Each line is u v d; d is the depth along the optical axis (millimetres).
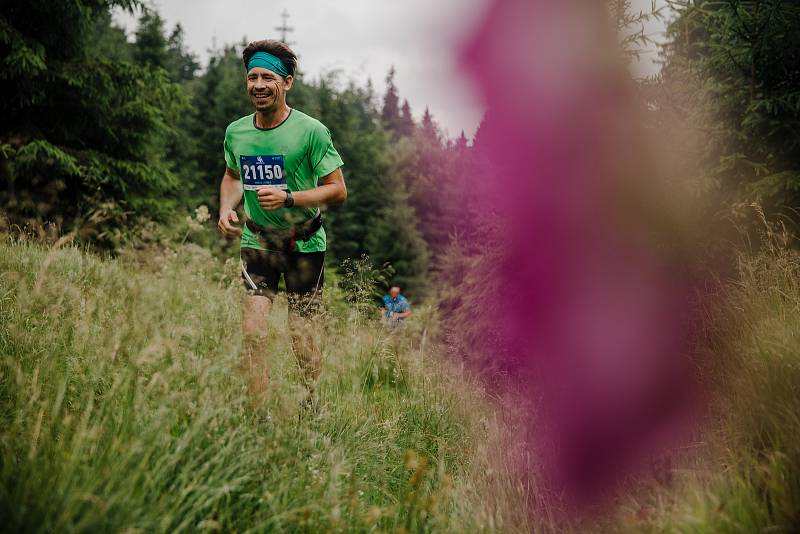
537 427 2469
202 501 1521
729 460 1836
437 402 2924
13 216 3551
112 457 1471
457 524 1818
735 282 2926
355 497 1762
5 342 2053
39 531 1183
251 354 2197
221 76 28781
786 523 1484
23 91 9141
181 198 17188
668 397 2303
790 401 1866
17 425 1521
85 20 9898
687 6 4371
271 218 2725
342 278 3039
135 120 10938
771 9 4199
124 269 2422
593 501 2008
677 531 1552
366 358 2949
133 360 1705
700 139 4340
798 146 4398
